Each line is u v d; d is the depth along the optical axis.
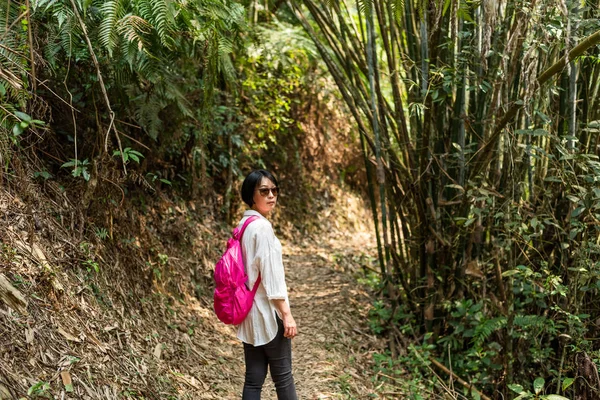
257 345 2.25
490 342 3.43
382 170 3.72
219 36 2.65
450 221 3.57
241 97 5.83
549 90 2.97
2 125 2.22
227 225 5.46
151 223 4.02
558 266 3.22
